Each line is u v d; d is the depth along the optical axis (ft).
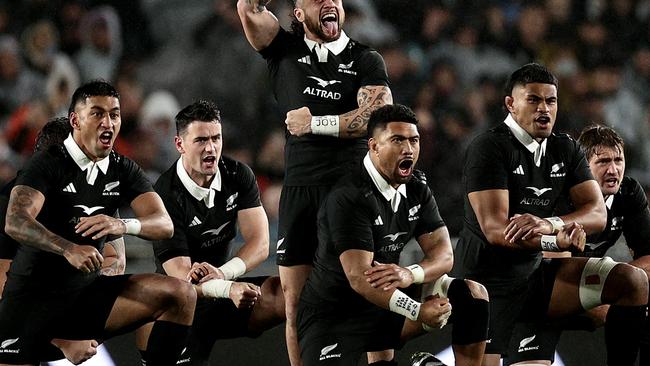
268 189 92.48
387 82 55.31
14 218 50.19
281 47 55.67
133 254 69.15
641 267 57.88
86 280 52.95
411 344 62.80
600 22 118.83
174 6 111.96
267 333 62.75
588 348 63.93
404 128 50.37
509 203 55.01
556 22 117.39
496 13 115.44
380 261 51.98
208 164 55.83
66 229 52.47
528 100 53.88
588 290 54.70
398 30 114.62
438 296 51.65
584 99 113.39
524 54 115.03
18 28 108.06
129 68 109.29
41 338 52.54
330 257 51.70
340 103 54.85
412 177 52.95
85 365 59.72
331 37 54.90
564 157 55.36
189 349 56.70
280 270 56.29
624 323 54.13
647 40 119.34
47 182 51.65
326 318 52.21
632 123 114.73
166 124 102.42
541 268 56.24
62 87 104.17
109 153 53.26
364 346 52.24
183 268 55.98
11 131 97.86
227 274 55.67
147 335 53.21
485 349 54.85
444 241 52.49
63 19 109.70
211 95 107.04
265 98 106.22
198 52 108.58
